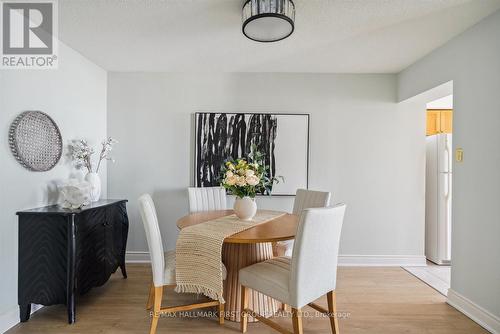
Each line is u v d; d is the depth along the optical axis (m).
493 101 1.91
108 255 2.44
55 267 2.00
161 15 1.99
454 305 2.26
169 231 3.23
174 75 3.22
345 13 1.93
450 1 1.79
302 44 2.45
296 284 1.55
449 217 3.22
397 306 2.29
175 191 3.23
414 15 1.96
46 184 2.27
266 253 2.12
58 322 2.02
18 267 2.00
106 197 3.21
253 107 3.22
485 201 1.97
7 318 1.92
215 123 3.18
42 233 1.99
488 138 1.95
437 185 3.29
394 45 2.46
